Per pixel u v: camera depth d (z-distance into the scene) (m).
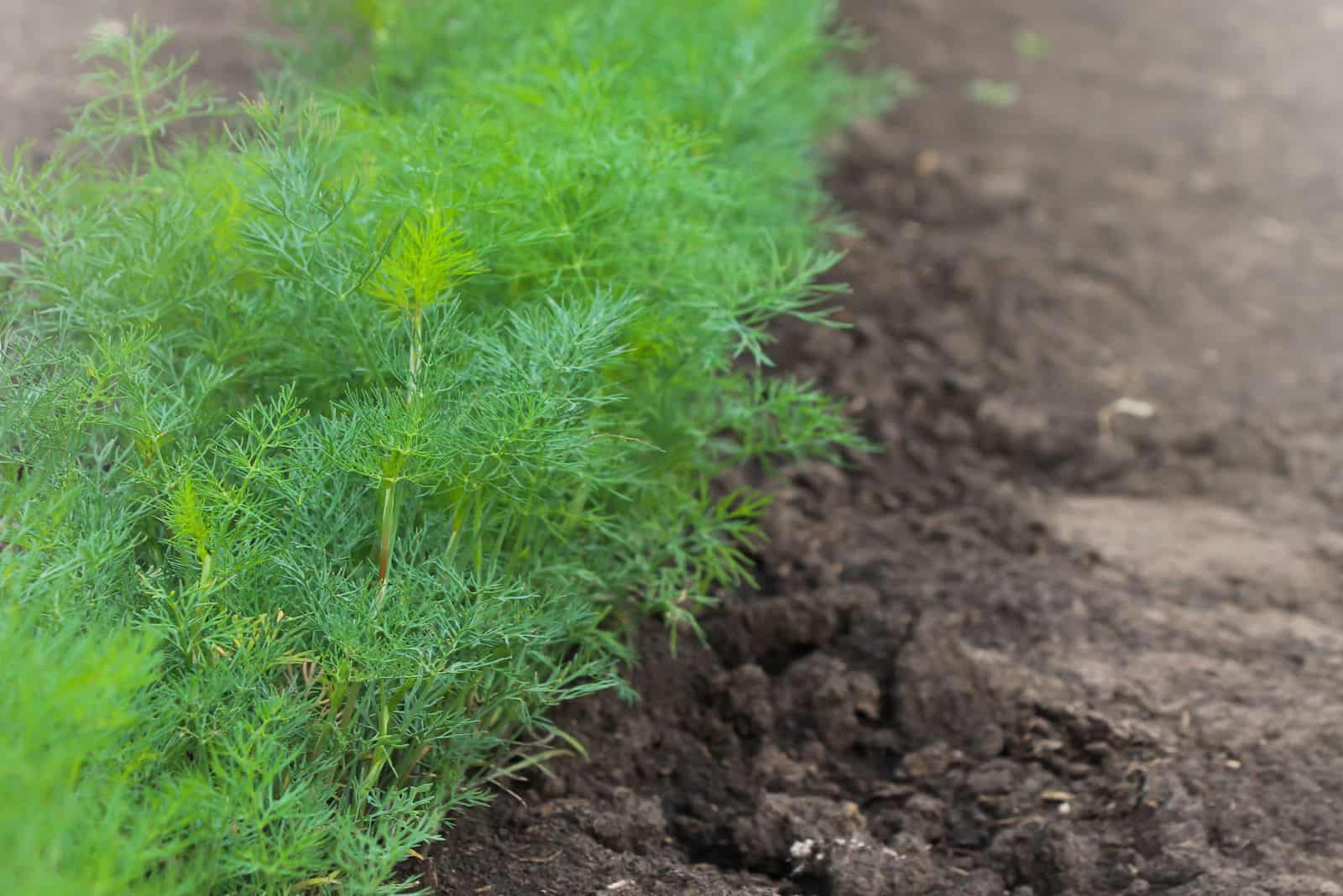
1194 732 2.64
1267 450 3.82
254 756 1.79
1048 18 7.31
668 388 2.52
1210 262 4.86
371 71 3.37
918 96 5.96
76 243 2.28
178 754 1.83
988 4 7.34
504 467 2.02
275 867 1.67
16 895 1.27
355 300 2.18
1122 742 2.61
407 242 1.90
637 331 2.31
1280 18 7.66
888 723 2.71
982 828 2.45
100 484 2.07
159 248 2.25
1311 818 2.42
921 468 3.62
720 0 3.84
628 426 2.38
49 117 3.61
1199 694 2.76
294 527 2.07
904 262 4.54
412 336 1.98
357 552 2.17
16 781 1.35
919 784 2.55
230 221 2.32
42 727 1.43
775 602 2.90
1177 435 3.85
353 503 2.11
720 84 3.25
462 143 2.32
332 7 3.61
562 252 2.34
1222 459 3.78
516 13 3.47
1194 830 2.37
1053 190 5.27
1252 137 6.01
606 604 2.57
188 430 2.13
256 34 4.05
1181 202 5.33
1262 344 4.39
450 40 3.52
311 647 2.02
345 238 2.15
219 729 1.83
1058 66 6.64
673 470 2.66
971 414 3.85
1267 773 2.54
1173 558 3.30
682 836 2.39
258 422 2.25
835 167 5.08
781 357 3.89
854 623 2.92
